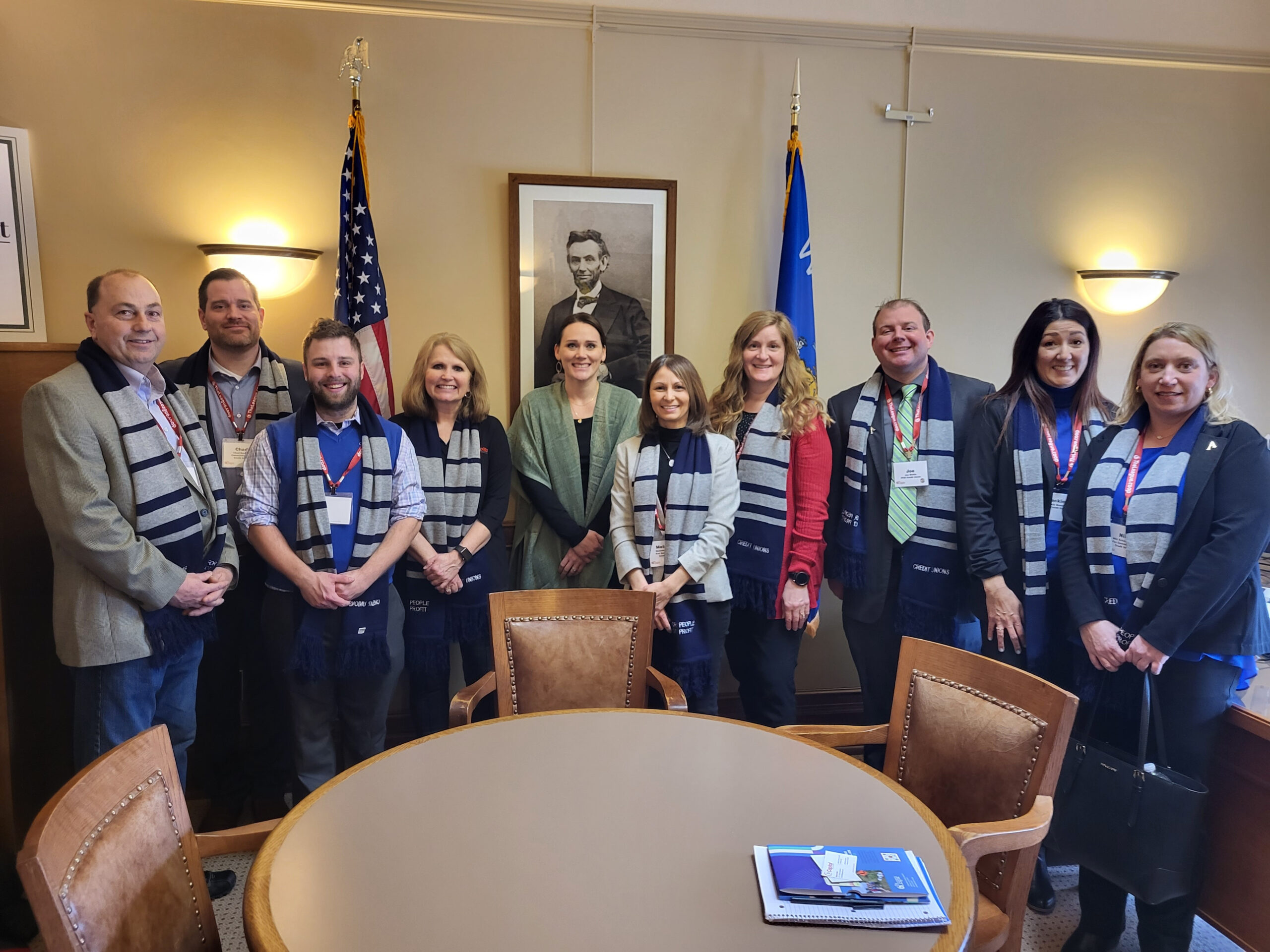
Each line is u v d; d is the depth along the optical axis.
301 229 3.07
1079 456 2.41
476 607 2.70
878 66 3.34
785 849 1.24
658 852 1.26
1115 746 2.15
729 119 3.28
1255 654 2.00
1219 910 2.03
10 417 2.25
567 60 3.17
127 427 2.07
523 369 3.24
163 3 2.93
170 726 2.27
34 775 2.36
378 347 2.90
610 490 2.87
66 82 2.89
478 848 1.26
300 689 2.36
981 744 1.68
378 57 3.06
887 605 2.68
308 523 2.31
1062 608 2.37
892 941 1.07
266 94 3.01
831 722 3.52
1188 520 2.00
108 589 2.06
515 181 3.13
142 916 1.20
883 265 3.43
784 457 2.64
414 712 2.81
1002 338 3.54
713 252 3.33
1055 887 2.46
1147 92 3.52
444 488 2.69
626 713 1.81
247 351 2.63
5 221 2.87
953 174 3.44
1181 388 2.03
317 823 1.33
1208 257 3.63
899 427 2.64
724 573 2.59
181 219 3.00
